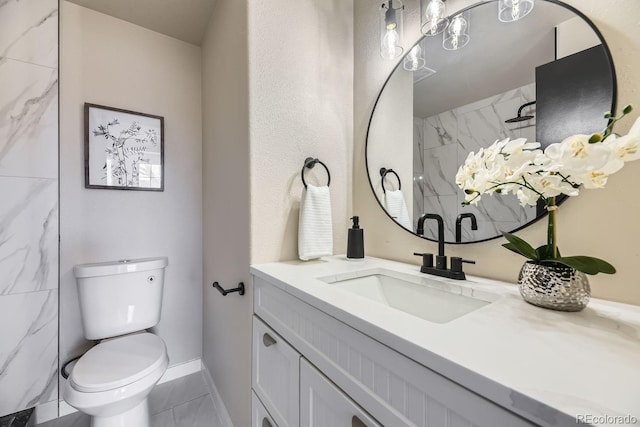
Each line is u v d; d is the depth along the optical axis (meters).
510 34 0.81
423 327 0.47
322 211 1.13
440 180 0.98
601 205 0.63
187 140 1.72
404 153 1.11
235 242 1.18
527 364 0.36
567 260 0.55
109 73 1.49
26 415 1.23
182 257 1.70
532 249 0.60
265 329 0.91
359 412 0.52
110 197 1.48
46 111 1.31
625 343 0.42
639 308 0.57
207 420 1.33
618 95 0.61
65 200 1.36
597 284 0.63
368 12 1.29
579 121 0.67
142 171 1.56
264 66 1.07
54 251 1.32
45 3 1.31
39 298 1.29
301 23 1.18
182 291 1.70
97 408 0.93
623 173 0.60
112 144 1.48
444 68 0.97
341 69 1.32
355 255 1.16
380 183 1.22
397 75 1.15
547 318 0.51
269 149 1.08
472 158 0.64
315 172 1.22
